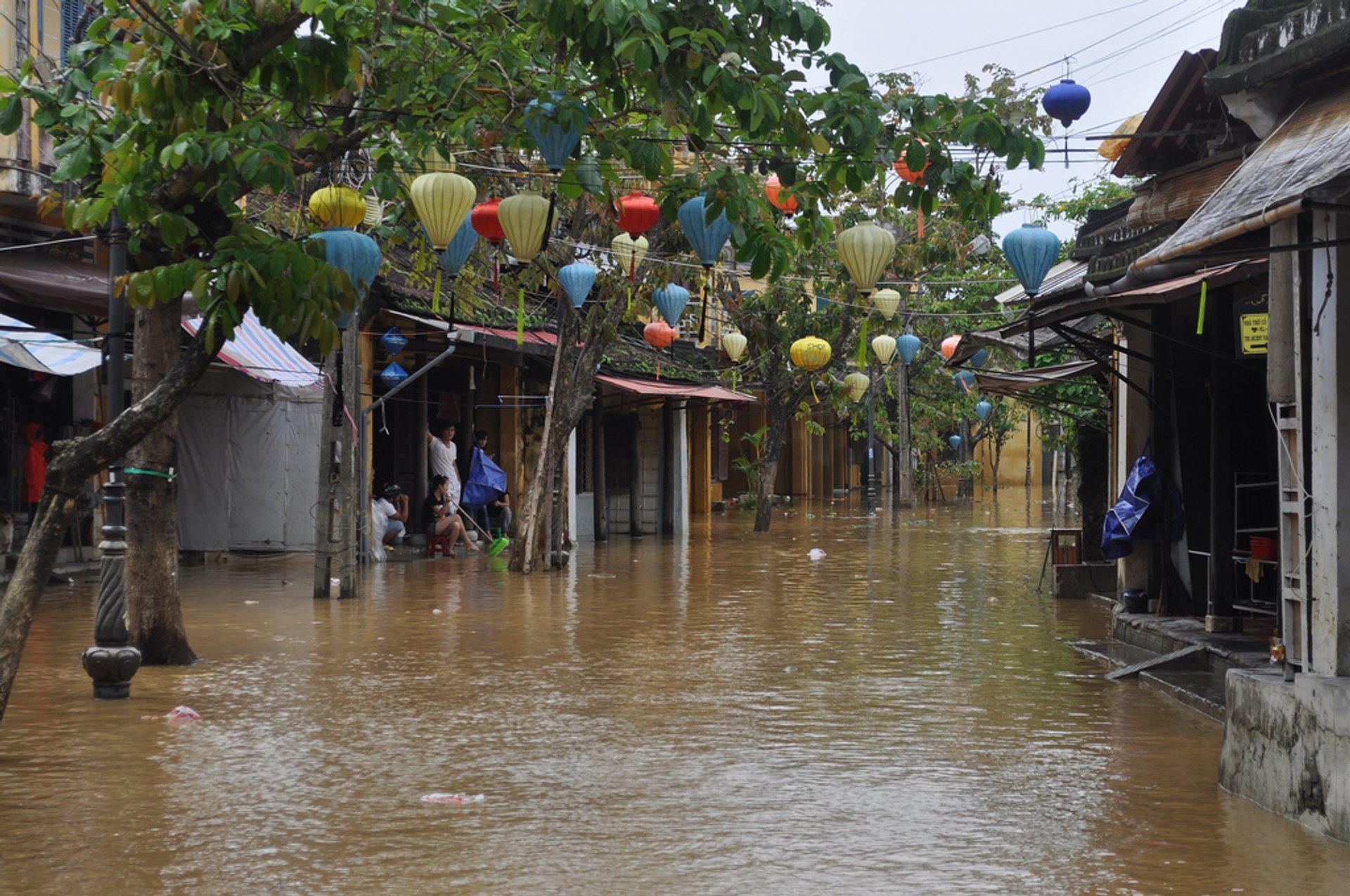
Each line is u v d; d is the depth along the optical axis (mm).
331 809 7109
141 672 11438
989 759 8367
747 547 28141
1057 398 20031
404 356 25500
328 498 17125
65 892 5746
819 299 32219
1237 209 7246
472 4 10086
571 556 25625
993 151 9570
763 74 9133
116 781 7680
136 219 8953
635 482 32688
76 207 9336
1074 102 11492
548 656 12531
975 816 7035
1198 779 7879
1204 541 13664
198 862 6176
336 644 13188
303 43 9266
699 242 9992
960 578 21109
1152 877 5984
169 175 9383
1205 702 9852
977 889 5816
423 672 11555
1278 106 8492
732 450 54562
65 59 17578
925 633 14359
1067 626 15023
